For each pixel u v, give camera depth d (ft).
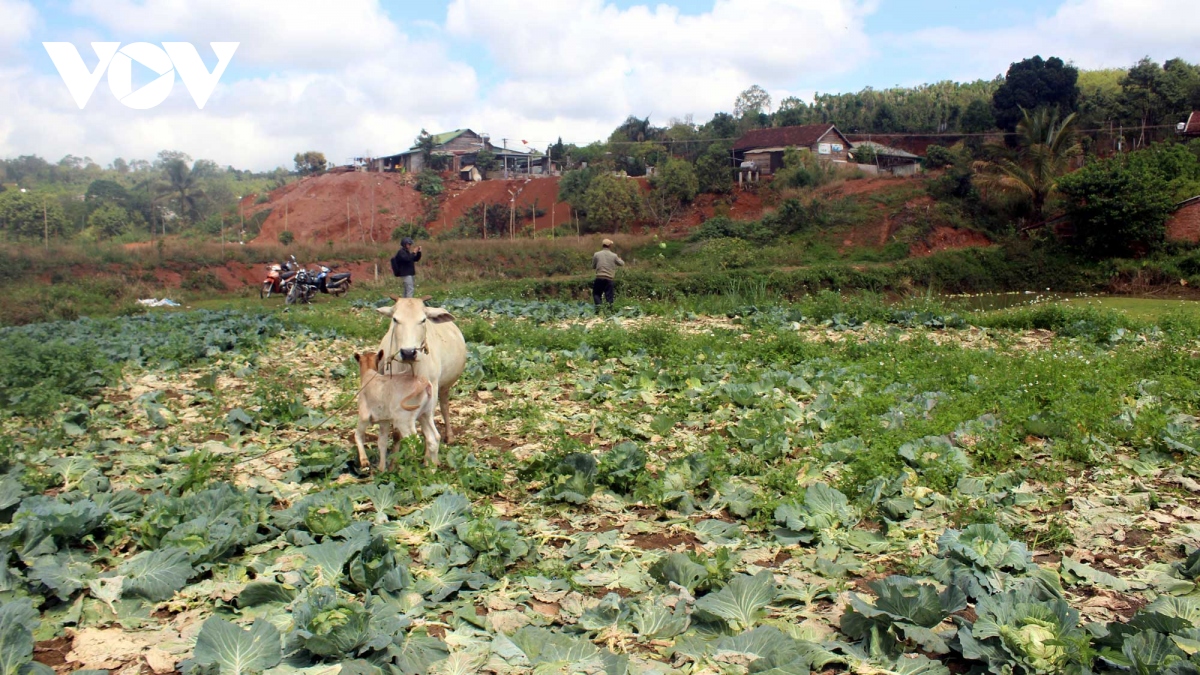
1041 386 31.40
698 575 15.39
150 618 14.49
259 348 49.24
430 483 21.07
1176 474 22.90
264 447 26.03
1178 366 35.58
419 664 12.44
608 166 183.21
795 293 110.22
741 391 31.30
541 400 33.65
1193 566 16.19
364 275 119.44
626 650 13.34
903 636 13.76
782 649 12.55
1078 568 16.47
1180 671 11.02
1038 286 116.26
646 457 22.50
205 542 16.49
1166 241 112.57
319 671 11.87
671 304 76.59
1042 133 137.80
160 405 32.81
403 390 21.80
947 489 21.38
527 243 137.80
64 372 34.94
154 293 98.32
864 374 36.27
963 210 137.59
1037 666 12.04
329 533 17.79
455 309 72.38
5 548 15.64
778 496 20.58
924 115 226.79
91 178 373.61
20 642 12.31
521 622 14.21
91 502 17.47
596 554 17.25
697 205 168.25
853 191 151.74
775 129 191.11
